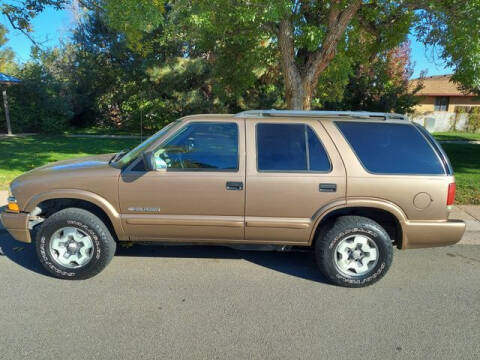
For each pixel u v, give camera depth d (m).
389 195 3.63
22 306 3.29
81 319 3.10
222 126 3.79
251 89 18.67
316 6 8.52
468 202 7.07
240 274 4.06
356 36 9.55
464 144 17.70
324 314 3.26
